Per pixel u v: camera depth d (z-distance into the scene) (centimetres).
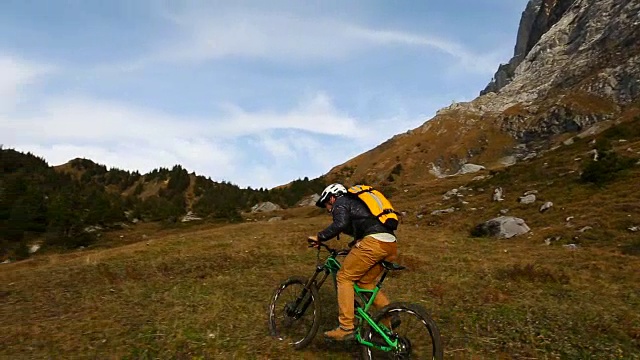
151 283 1049
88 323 733
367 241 529
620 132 4291
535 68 17338
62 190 10300
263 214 6500
